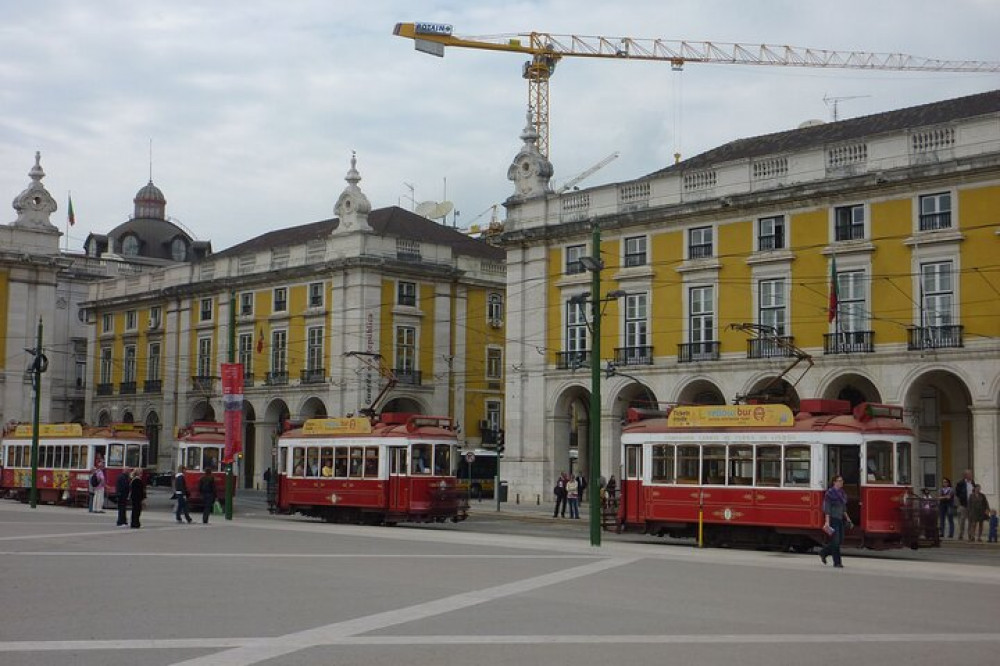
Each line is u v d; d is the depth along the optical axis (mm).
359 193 46469
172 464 53156
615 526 23562
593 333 20828
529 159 38625
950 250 28094
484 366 49750
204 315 52781
